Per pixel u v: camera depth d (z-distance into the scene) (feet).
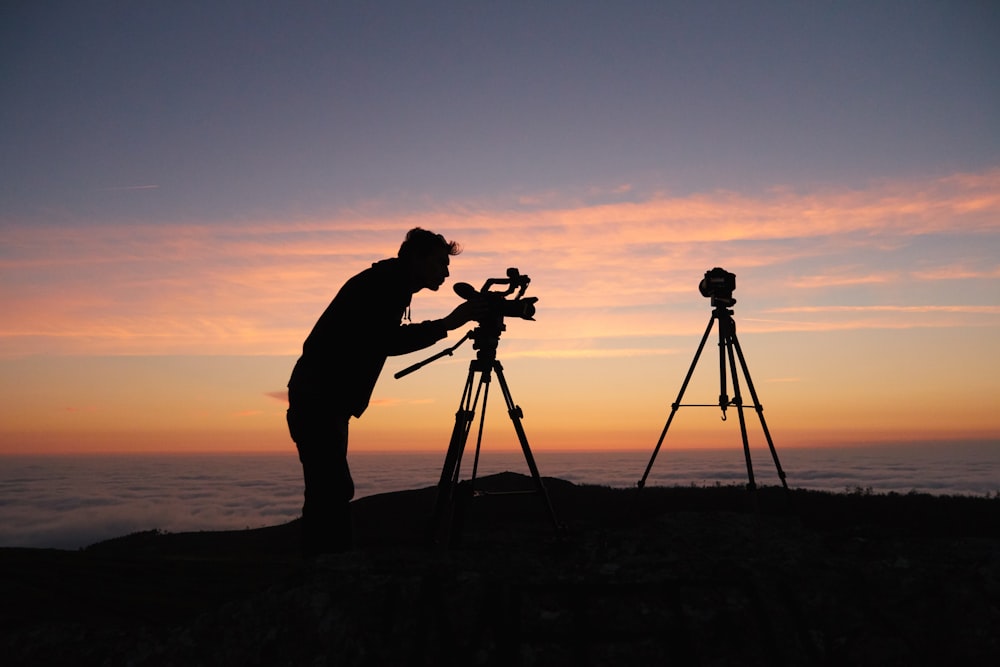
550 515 11.57
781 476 14.32
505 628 8.43
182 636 9.09
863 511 21.42
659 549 10.87
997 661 7.64
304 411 10.77
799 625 8.34
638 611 8.56
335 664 8.24
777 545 10.98
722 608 8.55
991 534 17.81
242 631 8.84
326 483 10.77
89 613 11.44
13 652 9.49
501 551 11.03
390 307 11.09
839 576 8.96
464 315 11.64
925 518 20.51
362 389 11.12
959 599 8.39
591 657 8.07
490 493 11.76
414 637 8.46
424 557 10.34
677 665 7.97
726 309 15.29
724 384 15.37
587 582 8.98
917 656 7.97
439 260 11.50
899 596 8.62
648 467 15.93
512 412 12.00
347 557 10.11
